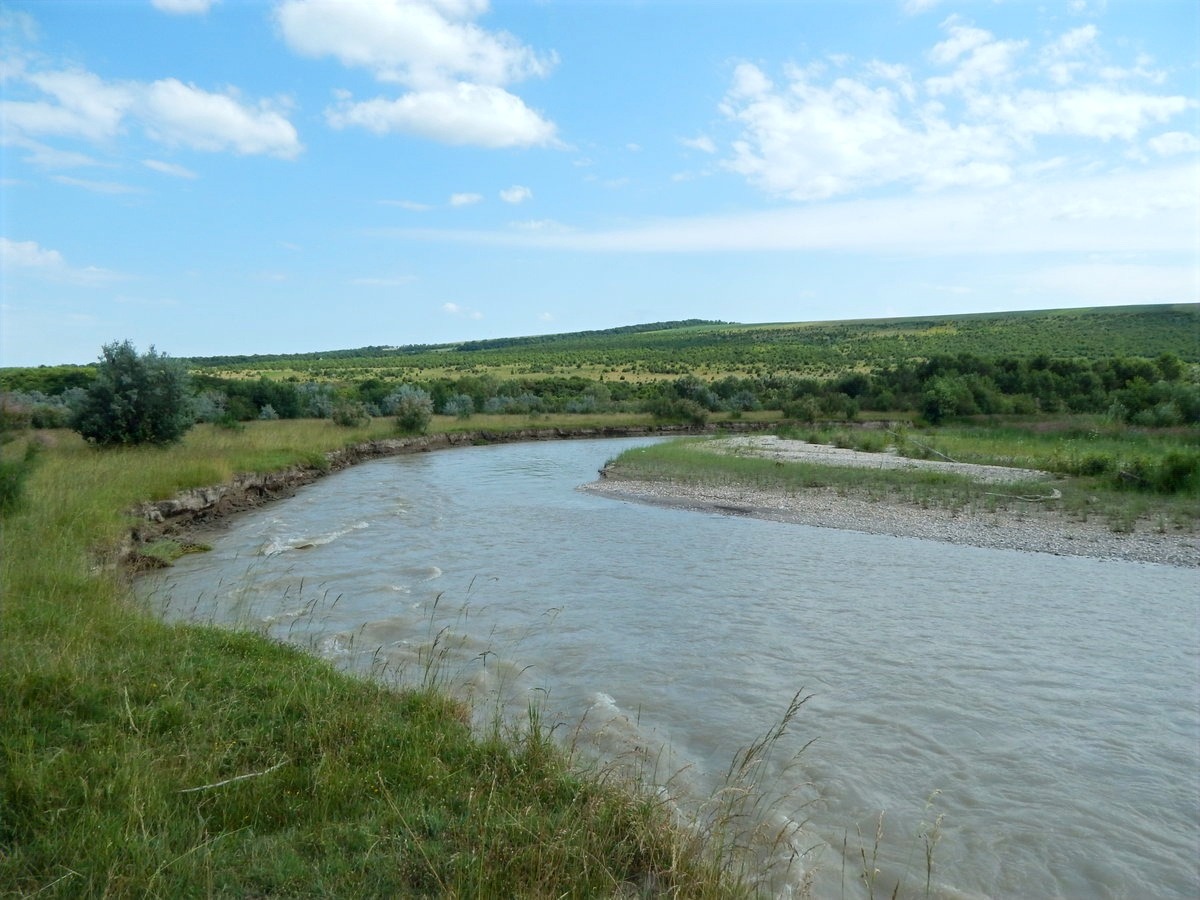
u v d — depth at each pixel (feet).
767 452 109.81
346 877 12.35
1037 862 16.57
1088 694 25.43
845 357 347.97
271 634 28.60
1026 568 43.80
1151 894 15.60
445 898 11.75
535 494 74.95
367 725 17.99
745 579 40.73
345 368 357.00
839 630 31.94
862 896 15.05
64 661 18.78
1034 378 170.09
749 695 25.02
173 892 11.44
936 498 68.54
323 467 88.53
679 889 12.71
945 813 18.34
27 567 28.25
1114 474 73.56
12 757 14.57
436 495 73.05
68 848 12.13
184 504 53.16
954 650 29.53
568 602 35.68
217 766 15.56
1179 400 136.36
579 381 251.60
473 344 602.85
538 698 24.06
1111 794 19.40
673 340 499.51
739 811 17.37
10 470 39.19
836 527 57.26
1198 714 24.00
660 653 28.81
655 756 20.43
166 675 19.70
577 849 13.26
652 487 78.89
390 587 37.35
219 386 153.38
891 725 22.98
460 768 16.46
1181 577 41.68
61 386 149.89
